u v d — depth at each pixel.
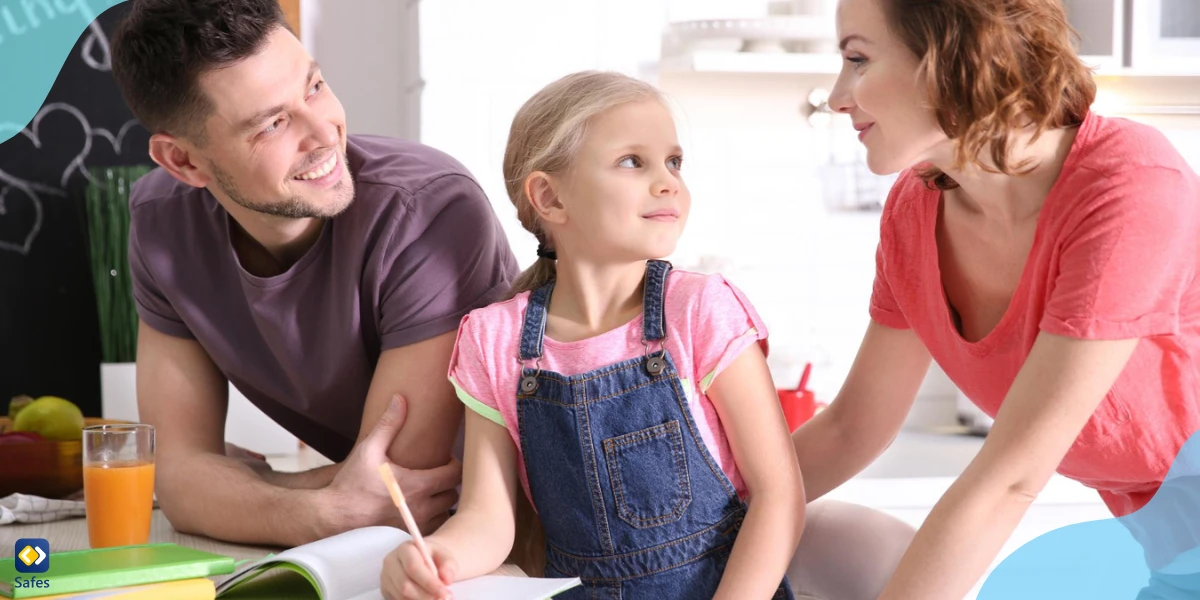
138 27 1.28
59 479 1.50
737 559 1.10
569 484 1.15
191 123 1.27
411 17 2.40
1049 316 1.01
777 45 2.55
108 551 1.06
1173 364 1.08
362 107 2.56
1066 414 0.99
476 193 1.39
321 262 1.38
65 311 2.47
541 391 1.16
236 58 1.24
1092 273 0.99
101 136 2.49
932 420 2.80
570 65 2.39
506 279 1.39
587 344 1.17
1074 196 1.02
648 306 1.17
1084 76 1.04
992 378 1.17
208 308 1.43
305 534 1.23
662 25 2.63
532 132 1.21
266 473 1.38
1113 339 0.98
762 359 1.16
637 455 1.14
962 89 0.99
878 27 1.04
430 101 2.31
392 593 0.97
